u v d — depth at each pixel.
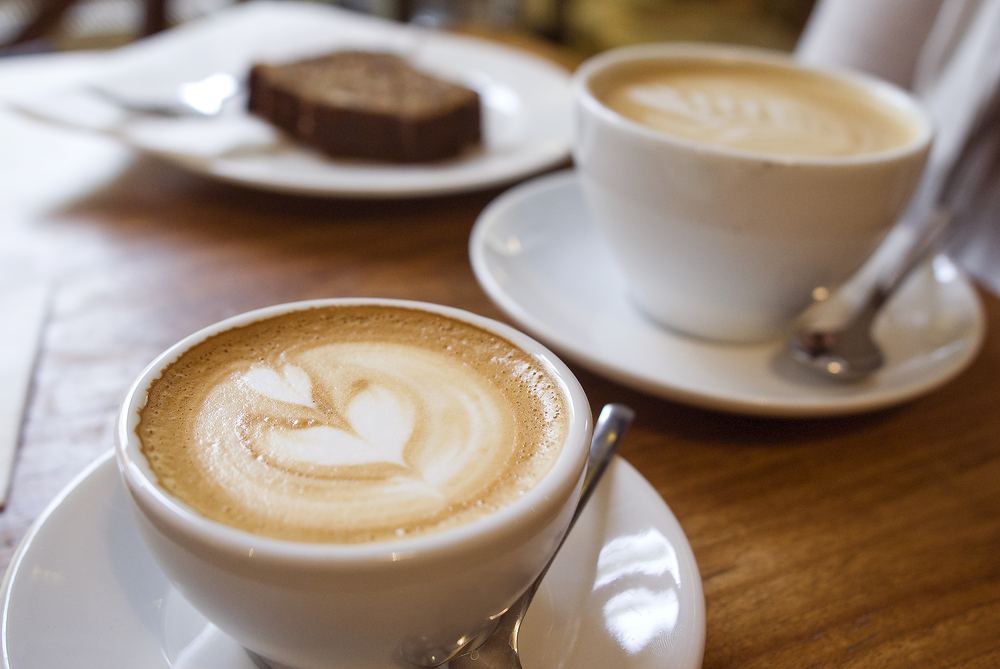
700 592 0.26
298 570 0.22
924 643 0.28
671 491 0.32
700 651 0.24
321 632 0.23
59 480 0.30
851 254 0.37
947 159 0.62
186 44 0.62
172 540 0.23
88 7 1.40
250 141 0.49
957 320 0.40
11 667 0.23
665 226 0.37
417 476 0.25
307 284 0.41
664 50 0.46
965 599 0.29
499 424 0.26
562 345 0.35
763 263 0.36
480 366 0.28
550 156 0.51
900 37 0.68
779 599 0.29
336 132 0.50
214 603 0.23
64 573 0.25
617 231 0.39
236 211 0.47
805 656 0.27
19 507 0.29
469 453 0.26
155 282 0.40
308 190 0.45
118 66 0.57
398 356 0.28
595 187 0.38
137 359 0.35
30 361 0.34
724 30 1.48
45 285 0.38
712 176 0.35
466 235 0.46
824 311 0.43
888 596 0.29
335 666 0.24
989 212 0.61
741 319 0.39
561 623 0.25
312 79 0.54
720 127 0.40
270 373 0.27
